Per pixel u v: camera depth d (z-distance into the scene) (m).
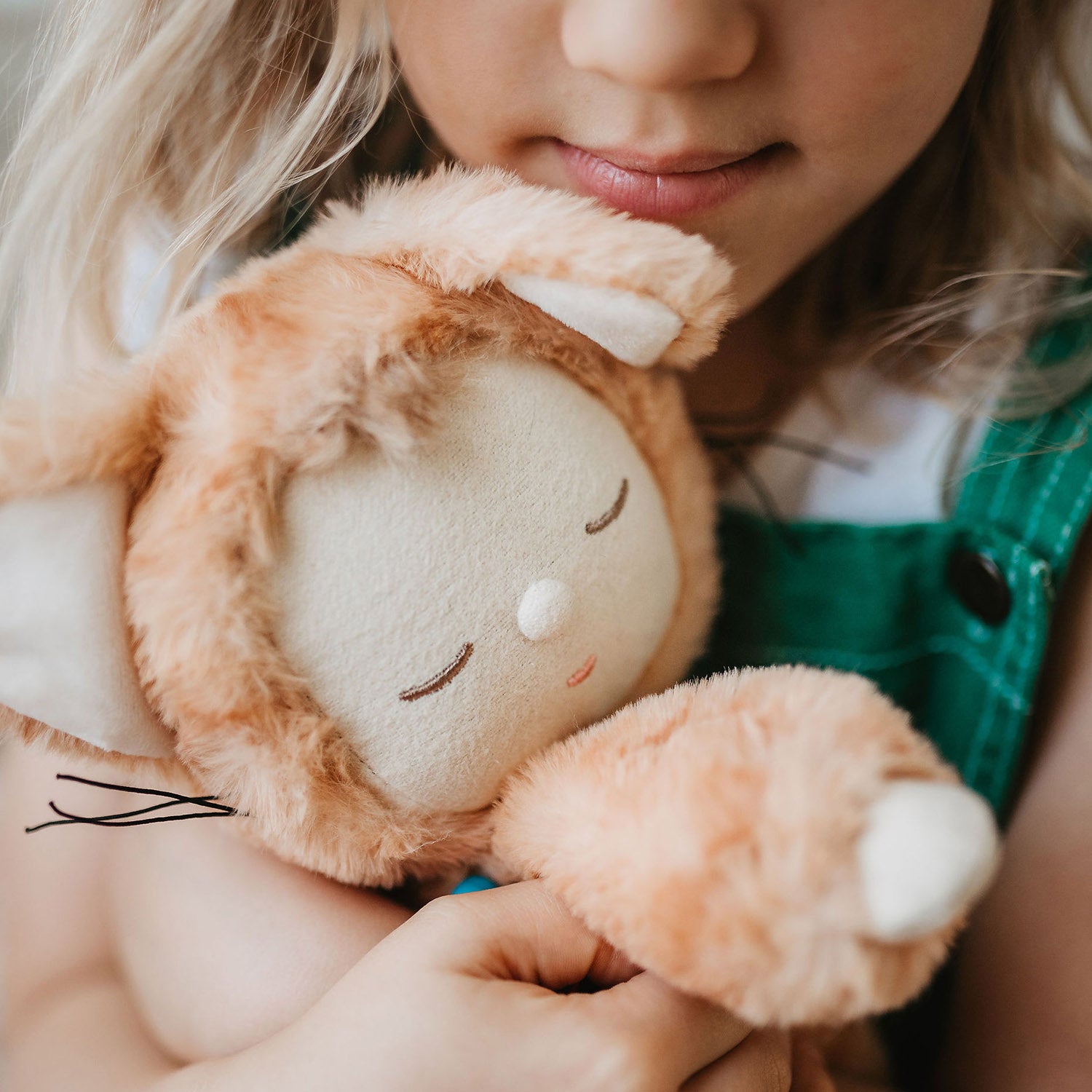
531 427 0.23
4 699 0.23
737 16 0.24
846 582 0.33
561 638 0.23
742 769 0.21
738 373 0.34
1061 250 0.34
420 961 0.23
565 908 0.23
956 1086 0.31
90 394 0.23
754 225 0.27
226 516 0.22
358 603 0.23
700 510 0.27
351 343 0.22
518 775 0.24
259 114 0.32
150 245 0.33
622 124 0.25
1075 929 0.30
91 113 0.31
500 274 0.23
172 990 0.27
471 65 0.26
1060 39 0.34
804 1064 0.27
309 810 0.23
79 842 0.32
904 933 0.20
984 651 0.33
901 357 0.34
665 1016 0.23
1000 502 0.32
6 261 0.31
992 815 0.21
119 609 0.22
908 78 0.26
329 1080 0.23
